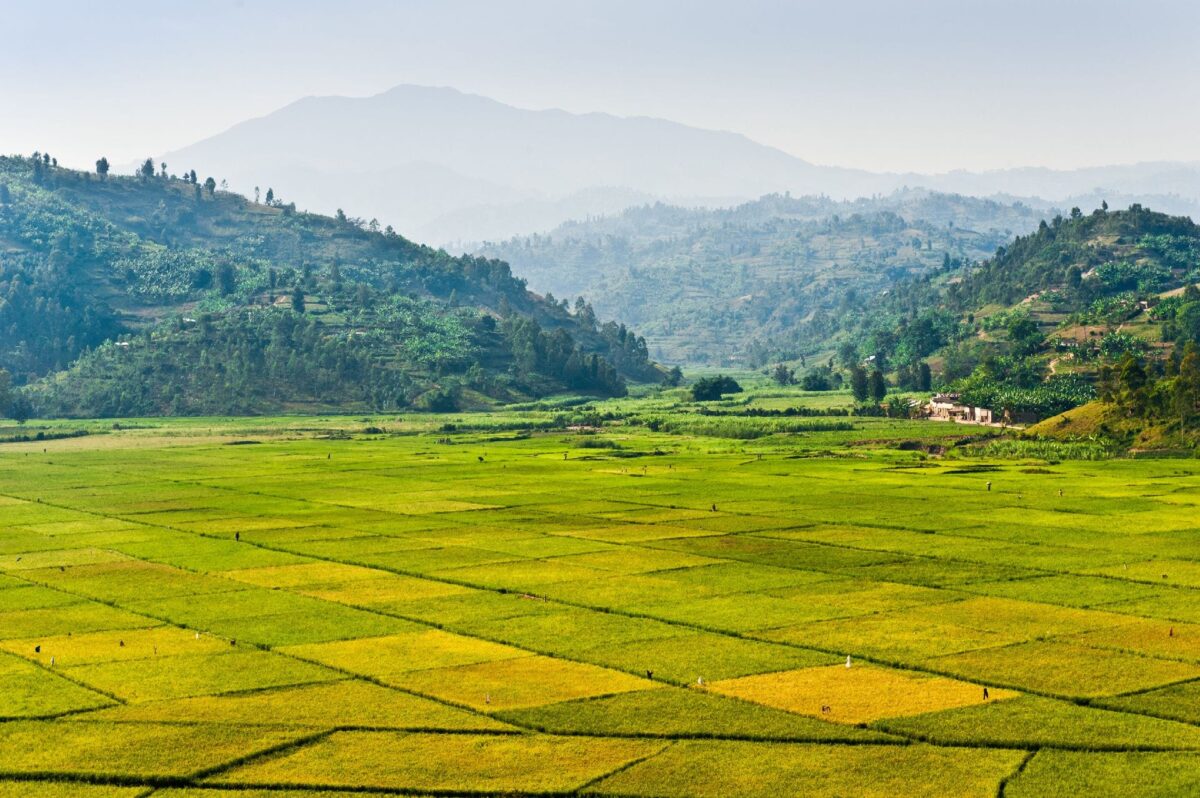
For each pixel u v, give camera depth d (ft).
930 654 366.22
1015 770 279.69
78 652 376.68
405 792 273.95
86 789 276.21
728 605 430.61
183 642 388.16
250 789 275.80
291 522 623.36
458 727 308.81
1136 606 424.05
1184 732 301.43
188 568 505.25
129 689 339.98
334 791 274.77
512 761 287.89
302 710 321.93
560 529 595.47
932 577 474.49
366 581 477.36
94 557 529.86
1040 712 315.58
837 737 299.58
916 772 279.08
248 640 390.01
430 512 654.94
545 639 387.55
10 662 366.22
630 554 526.98
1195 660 358.02
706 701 326.24
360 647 380.58
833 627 399.03
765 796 267.80
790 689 335.47
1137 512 635.66
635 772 280.72
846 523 606.55
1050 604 428.56
